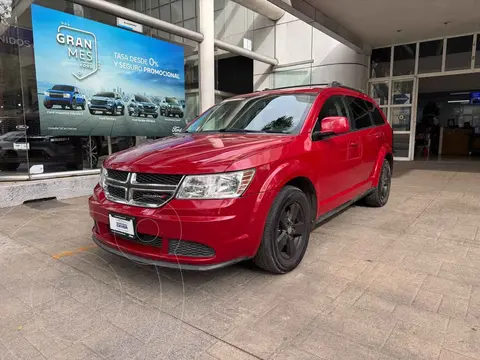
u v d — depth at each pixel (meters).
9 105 6.19
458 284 2.96
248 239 2.72
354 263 3.39
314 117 3.71
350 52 11.27
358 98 5.02
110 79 7.02
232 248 2.64
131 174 2.84
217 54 11.62
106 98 6.99
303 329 2.34
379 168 5.18
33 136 6.32
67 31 6.30
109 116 7.08
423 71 11.49
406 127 12.07
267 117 3.87
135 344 2.22
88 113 6.74
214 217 2.54
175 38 8.26
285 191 3.03
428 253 3.63
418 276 3.11
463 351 2.10
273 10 11.69
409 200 6.04
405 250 3.72
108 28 6.89
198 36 8.60
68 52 6.35
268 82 12.76
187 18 9.29
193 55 8.86
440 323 2.39
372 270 3.23
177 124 8.50
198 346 2.19
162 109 8.10
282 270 3.10
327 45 11.51
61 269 3.34
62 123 6.41
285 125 3.65
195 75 8.99
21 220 4.97
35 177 6.30
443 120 19.28
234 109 4.31
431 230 4.38
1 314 2.59
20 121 6.20
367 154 4.79
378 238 4.10
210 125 4.22
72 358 2.11
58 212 5.41
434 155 15.05
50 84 6.18
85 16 6.56
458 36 10.75
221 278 3.10
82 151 6.96
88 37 6.61
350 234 4.25
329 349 2.13
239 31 12.66
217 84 12.20
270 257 2.95
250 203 2.70
